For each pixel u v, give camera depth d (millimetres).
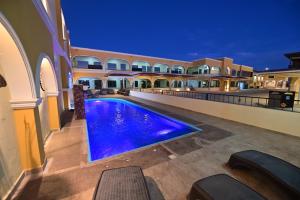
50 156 3639
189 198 2242
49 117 5258
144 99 15188
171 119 7402
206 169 3107
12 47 2330
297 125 4805
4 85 2479
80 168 3129
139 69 26875
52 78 5047
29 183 2670
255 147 4102
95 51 21438
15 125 2695
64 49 9914
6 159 2393
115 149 5223
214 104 7859
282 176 2256
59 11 8492
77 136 4977
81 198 2340
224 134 5109
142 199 1854
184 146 4184
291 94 8352
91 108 12109
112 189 2012
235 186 2076
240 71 36812
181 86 31328
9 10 2201
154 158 3539
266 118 5629
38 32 3486
